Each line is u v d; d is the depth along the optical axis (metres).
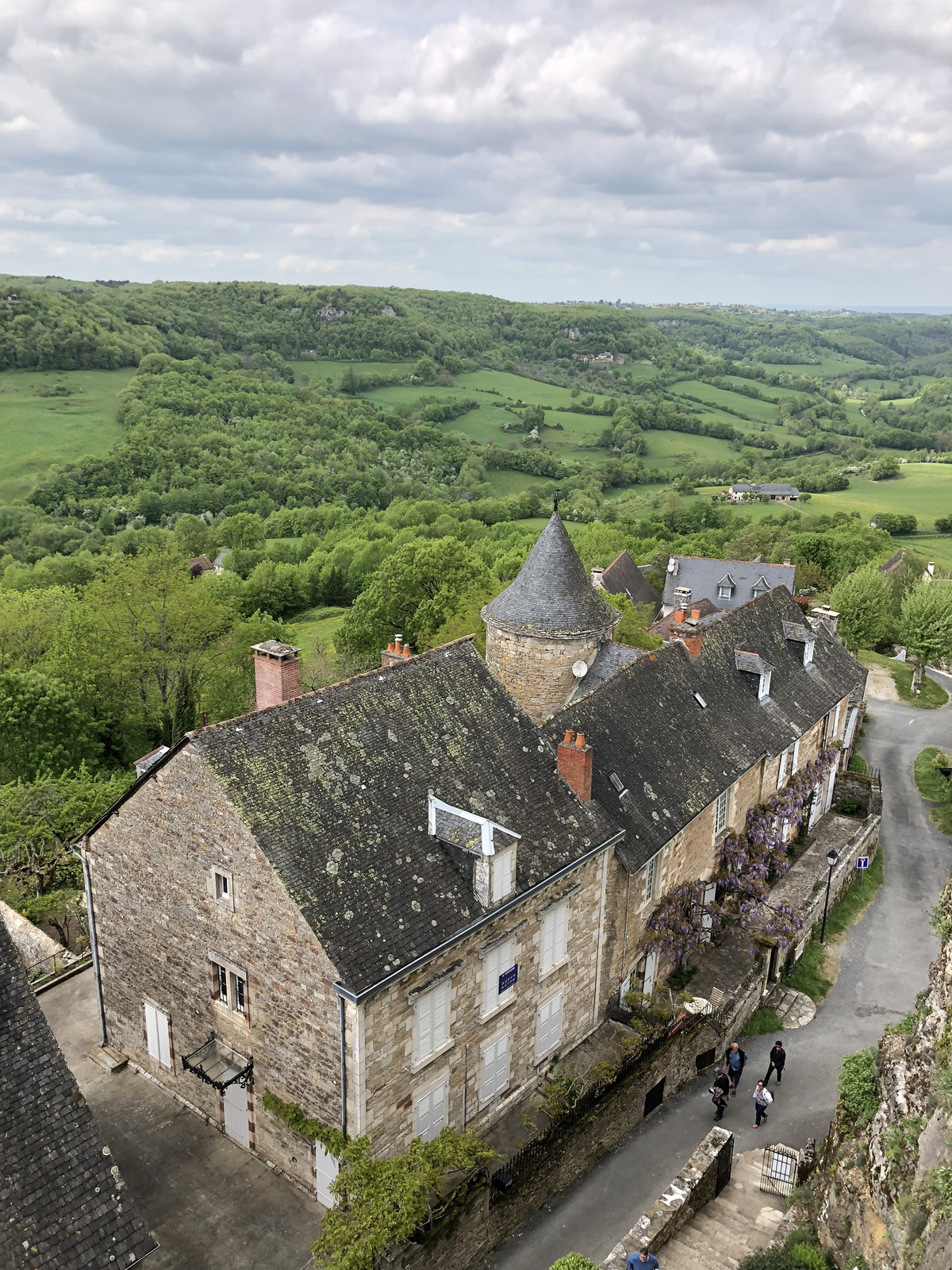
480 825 20.38
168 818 20.25
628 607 49.22
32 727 44.78
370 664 67.62
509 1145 22.02
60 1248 13.76
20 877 33.00
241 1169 20.81
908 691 66.00
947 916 19.06
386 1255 16.80
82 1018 26.02
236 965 19.89
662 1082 25.33
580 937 24.70
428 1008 19.58
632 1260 17.33
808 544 99.88
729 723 34.03
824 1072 27.30
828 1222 18.36
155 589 52.47
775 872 36.38
